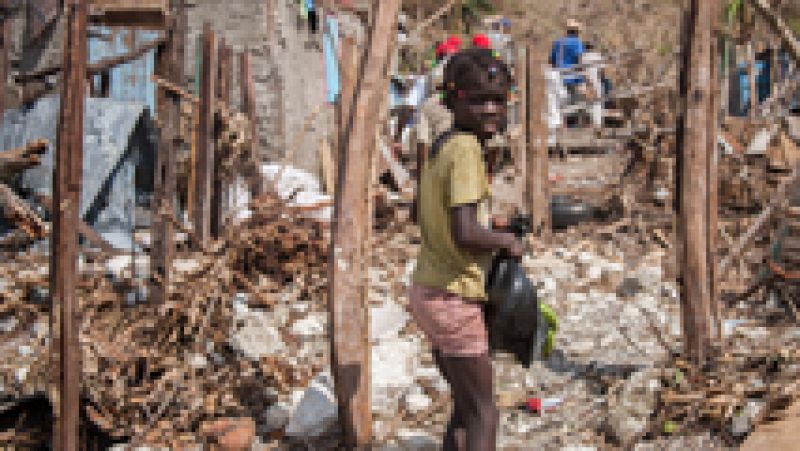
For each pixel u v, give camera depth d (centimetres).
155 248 476
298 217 640
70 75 268
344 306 318
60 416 278
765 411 313
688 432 327
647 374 368
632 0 2241
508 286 275
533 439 340
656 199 774
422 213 276
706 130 351
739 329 448
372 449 330
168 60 519
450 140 264
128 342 414
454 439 285
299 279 555
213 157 656
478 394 272
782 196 464
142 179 731
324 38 1102
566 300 534
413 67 1677
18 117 689
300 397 383
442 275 269
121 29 848
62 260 273
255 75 862
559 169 1027
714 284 360
